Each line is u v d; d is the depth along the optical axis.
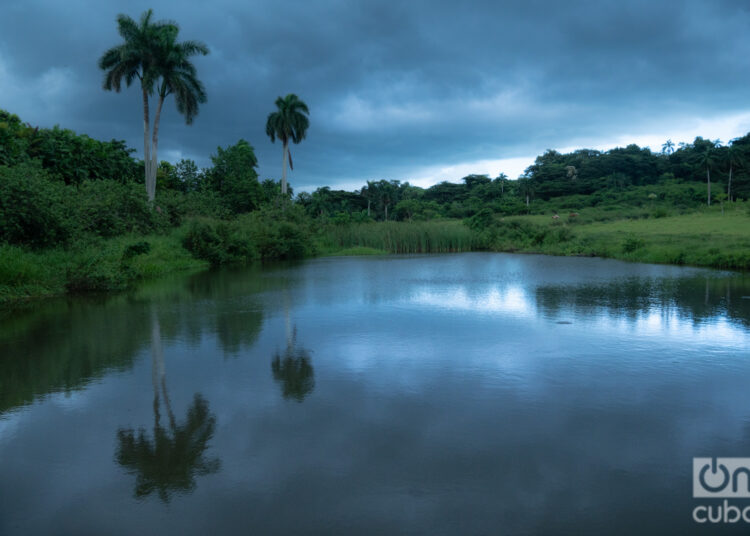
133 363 5.73
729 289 12.41
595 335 7.05
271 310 9.47
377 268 20.53
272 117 44.84
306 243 33.12
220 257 23.77
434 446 3.47
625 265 21.11
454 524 2.58
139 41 29.59
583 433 3.67
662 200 80.81
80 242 15.75
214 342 6.77
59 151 30.00
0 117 31.05
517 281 14.66
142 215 24.50
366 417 4.00
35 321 8.46
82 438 3.70
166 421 4.00
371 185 88.81
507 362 5.62
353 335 7.14
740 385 4.77
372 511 2.70
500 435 3.64
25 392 4.75
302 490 2.93
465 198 106.88
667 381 4.90
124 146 37.84
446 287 13.16
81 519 2.68
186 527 2.59
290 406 4.28
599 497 2.82
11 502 2.86
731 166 81.62
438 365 5.52
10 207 13.68
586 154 138.62
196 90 31.77
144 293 12.38
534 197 98.19
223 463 3.28
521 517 2.64
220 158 45.06
